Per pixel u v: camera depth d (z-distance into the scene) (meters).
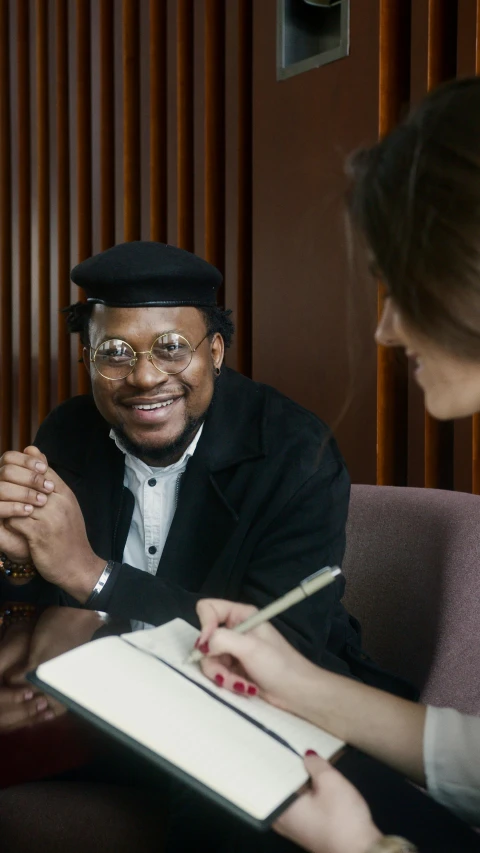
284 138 2.44
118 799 1.04
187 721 0.73
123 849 0.97
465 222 0.62
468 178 0.62
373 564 1.50
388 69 2.16
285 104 2.44
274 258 2.49
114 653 0.81
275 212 2.48
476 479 1.95
